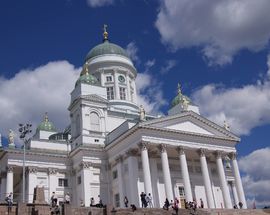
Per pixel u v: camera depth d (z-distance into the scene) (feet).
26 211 130.21
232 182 261.65
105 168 227.81
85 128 237.66
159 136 208.85
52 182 226.99
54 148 238.07
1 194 219.41
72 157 236.02
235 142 234.38
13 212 129.49
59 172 232.12
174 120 216.33
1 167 226.58
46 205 132.67
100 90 255.50
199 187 228.63
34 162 226.58
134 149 208.64
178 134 214.69
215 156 227.40
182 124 218.79
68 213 130.93
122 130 224.53
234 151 232.53
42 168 227.81
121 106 282.56
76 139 239.09
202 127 225.35
